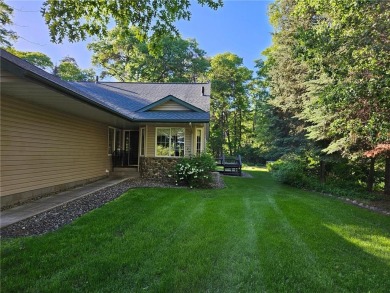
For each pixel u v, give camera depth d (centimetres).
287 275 323
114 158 1307
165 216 552
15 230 446
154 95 1416
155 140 1182
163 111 1196
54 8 477
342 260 370
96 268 317
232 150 3409
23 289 272
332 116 901
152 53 567
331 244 428
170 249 381
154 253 367
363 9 577
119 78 2739
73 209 595
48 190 765
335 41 589
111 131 1269
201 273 316
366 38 568
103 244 391
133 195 764
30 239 397
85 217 524
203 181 995
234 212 607
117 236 429
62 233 428
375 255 393
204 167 1009
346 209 713
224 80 3094
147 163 1180
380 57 575
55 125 794
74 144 909
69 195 750
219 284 297
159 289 281
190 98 1379
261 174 1708
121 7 500
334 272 334
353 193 1004
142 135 1241
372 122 625
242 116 3472
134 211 582
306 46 609
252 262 351
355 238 464
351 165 1205
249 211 624
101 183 997
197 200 733
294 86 1543
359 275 329
